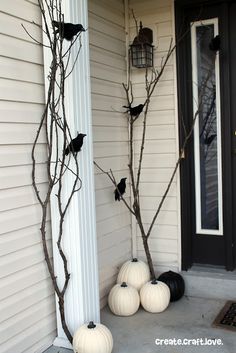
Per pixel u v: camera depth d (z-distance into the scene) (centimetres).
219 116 352
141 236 370
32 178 240
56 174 254
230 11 346
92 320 268
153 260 374
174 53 355
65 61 249
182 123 357
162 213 369
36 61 249
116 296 316
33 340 251
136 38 356
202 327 297
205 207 366
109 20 346
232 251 355
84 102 262
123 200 341
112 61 351
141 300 325
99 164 333
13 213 235
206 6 348
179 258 363
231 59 349
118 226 360
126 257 373
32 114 246
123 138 368
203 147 362
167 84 360
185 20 357
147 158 371
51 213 260
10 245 233
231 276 346
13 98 233
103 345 245
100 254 334
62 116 253
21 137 239
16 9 235
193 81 359
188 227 366
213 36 350
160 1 357
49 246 263
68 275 254
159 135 365
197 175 364
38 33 251
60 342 264
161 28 359
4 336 230
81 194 259
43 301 259
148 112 368
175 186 362
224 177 352
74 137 254
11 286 234
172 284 338
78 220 257
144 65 359
